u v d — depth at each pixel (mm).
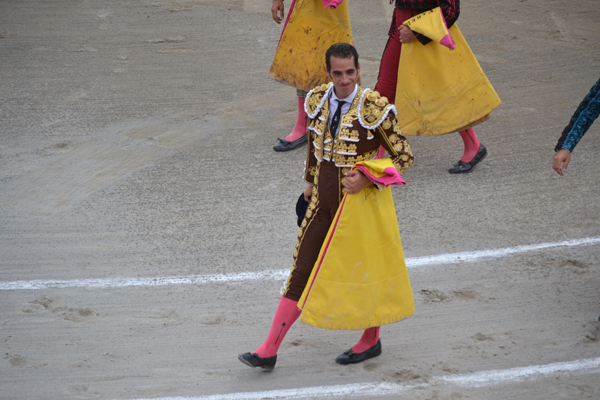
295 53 20750
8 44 32062
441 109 18375
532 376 11328
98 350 12484
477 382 11250
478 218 16984
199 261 15523
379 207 10602
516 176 19188
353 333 13008
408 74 18188
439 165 20203
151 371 11867
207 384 11492
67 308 13805
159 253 15914
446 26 17438
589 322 12719
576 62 28531
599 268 14516
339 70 10070
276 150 21547
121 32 33969
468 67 18203
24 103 25516
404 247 15812
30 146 22016
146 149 21844
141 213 17859
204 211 17906
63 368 11969
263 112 24797
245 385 11445
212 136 22828
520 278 14336
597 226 16266
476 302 13578
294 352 12367
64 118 24234
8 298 14156
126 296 14211
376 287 10914
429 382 11312
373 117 10359
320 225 11242
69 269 15266
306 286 10969
